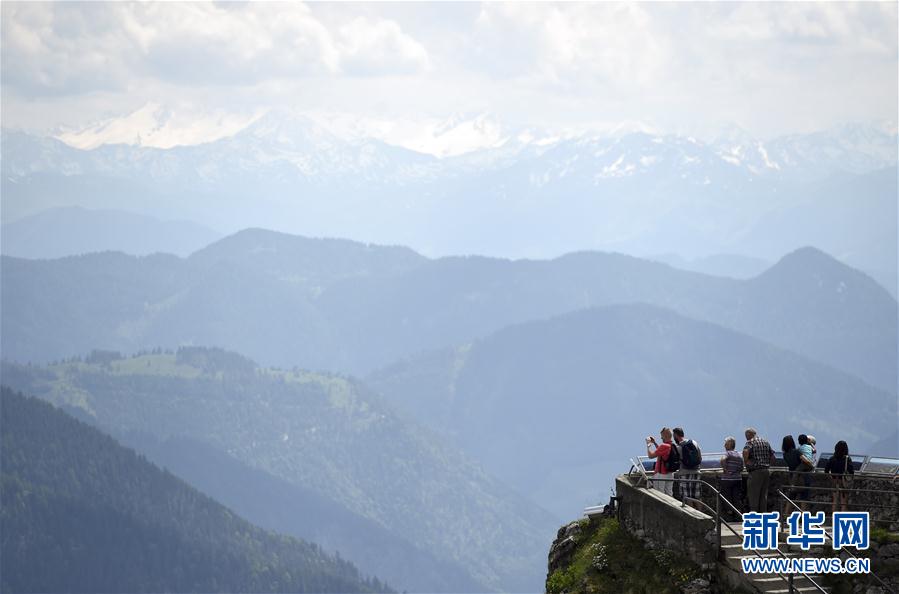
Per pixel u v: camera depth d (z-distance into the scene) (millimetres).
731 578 51406
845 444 58156
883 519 56125
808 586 50812
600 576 55562
